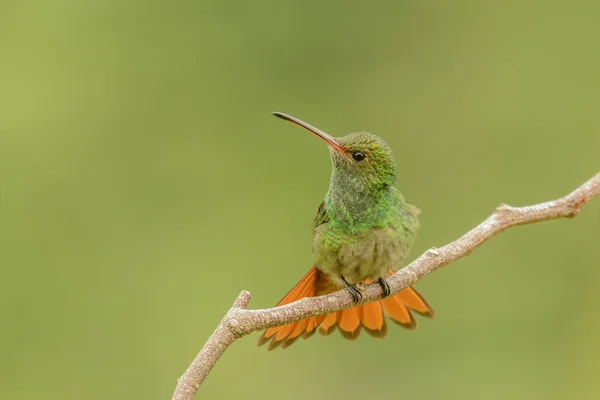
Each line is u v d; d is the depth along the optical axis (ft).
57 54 48.21
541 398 39.06
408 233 23.81
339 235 23.36
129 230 45.14
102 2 49.26
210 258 44.57
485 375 39.81
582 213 42.68
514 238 42.93
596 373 39.58
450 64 49.39
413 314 24.64
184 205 46.24
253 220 45.98
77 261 43.73
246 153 47.75
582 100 47.42
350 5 50.06
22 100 46.93
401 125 48.52
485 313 41.55
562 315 41.04
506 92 48.26
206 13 49.93
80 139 46.83
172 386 40.40
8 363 40.06
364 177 23.49
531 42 49.03
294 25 49.96
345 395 39.47
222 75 49.14
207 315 42.86
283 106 48.78
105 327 41.88
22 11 48.29
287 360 39.93
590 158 46.26
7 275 42.80
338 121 48.62
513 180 46.39
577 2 48.96
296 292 24.72
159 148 47.37
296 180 47.19
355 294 20.62
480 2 50.11
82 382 39.81
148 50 49.14
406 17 50.14
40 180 45.60
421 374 39.99
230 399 39.06
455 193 46.57
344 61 49.65
